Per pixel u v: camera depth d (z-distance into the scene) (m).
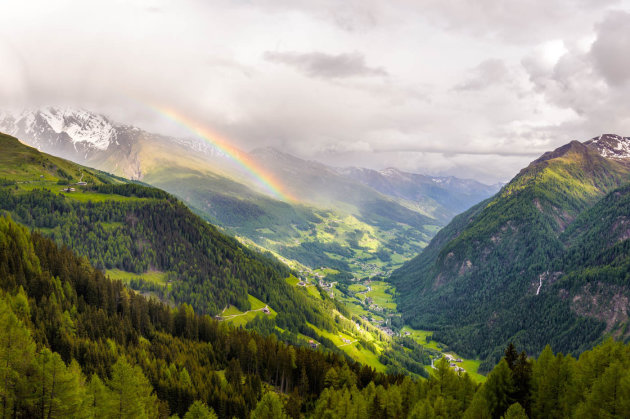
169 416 113.81
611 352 97.69
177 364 139.62
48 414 74.81
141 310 169.88
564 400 93.19
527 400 100.38
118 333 141.75
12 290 131.50
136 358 129.88
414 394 115.69
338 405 105.88
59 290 147.25
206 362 153.62
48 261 164.25
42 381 74.94
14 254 148.50
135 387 89.38
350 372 148.00
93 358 116.00
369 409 106.69
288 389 158.50
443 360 115.69
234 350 169.50
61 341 115.62
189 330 177.62
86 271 173.38
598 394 82.81
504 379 101.94
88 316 143.00
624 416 78.38
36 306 126.12
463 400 108.56
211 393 128.75
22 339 78.44
